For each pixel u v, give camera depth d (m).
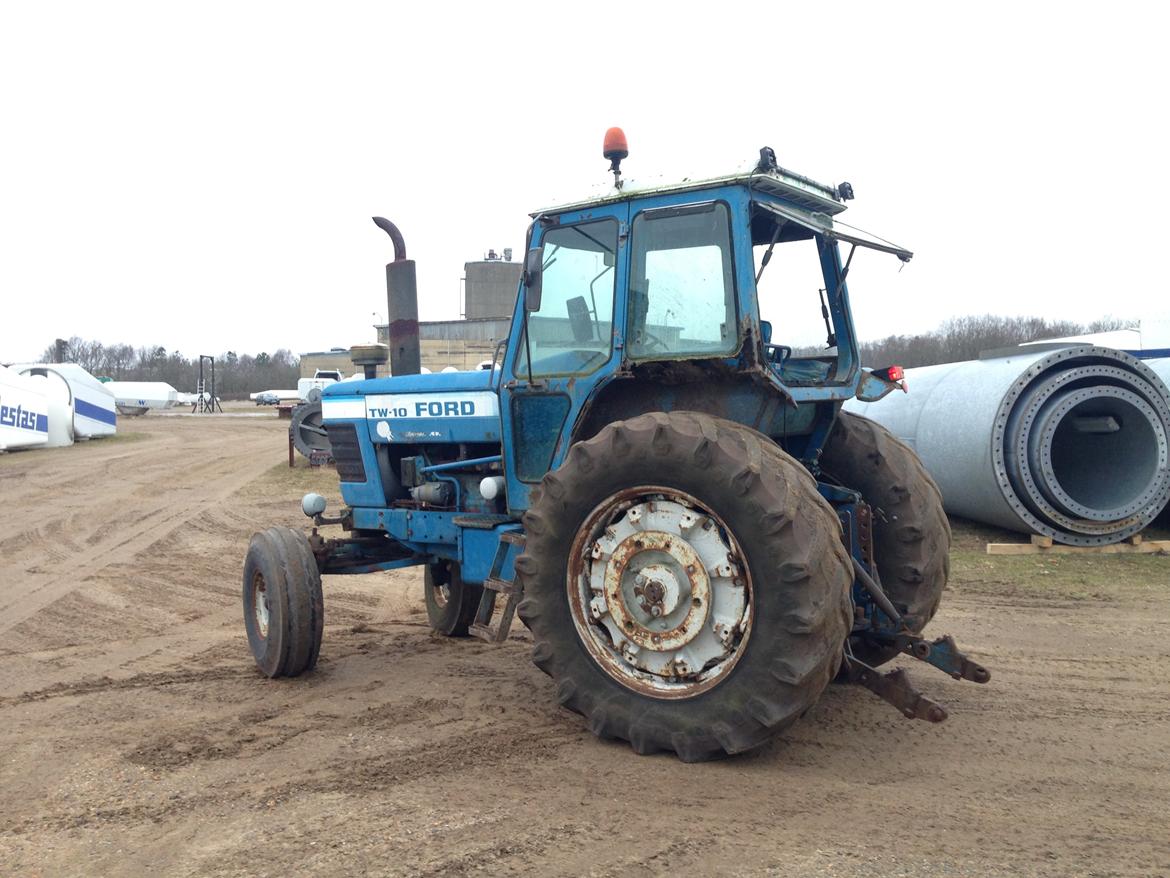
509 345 5.00
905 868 2.92
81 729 4.54
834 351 4.98
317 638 5.37
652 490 3.94
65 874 3.05
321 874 2.97
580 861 3.01
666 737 3.87
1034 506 9.14
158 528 12.13
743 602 3.80
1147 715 4.57
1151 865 2.93
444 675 5.43
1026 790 3.59
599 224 4.57
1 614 7.60
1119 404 9.28
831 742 4.13
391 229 6.19
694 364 4.25
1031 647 6.03
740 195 4.15
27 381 25.16
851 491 4.55
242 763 4.02
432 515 5.75
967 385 10.10
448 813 3.41
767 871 2.91
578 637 4.15
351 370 55.78
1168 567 8.59
